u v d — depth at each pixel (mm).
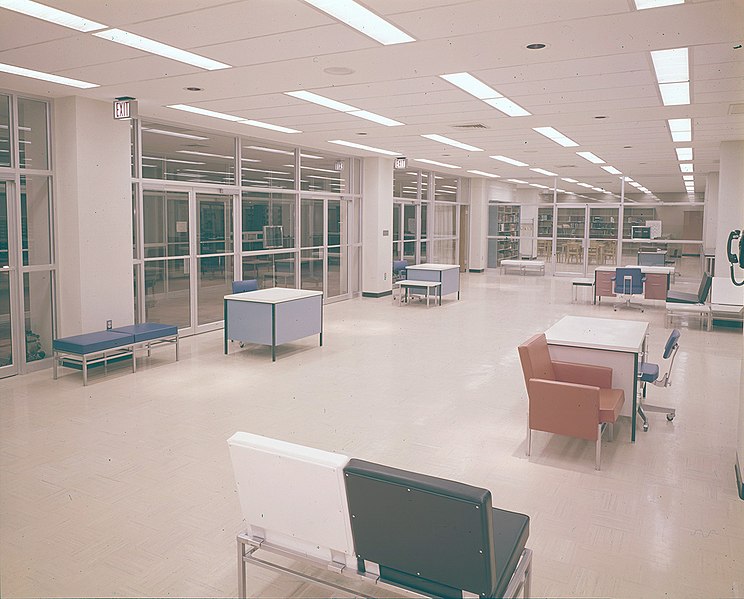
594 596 3129
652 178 18891
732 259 4430
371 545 2582
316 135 10477
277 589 3166
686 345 9469
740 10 4172
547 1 4059
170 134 9242
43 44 5168
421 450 5102
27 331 7574
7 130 7160
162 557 3439
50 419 5785
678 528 3852
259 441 2773
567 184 22266
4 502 4090
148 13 4348
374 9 4227
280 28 4660
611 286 13523
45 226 7707
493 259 22109
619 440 5406
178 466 4695
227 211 10508
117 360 7918
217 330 10461
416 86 6570
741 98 7035
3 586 3150
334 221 13562
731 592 3174
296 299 8523
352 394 6688
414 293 13695
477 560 2332
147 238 8969
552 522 3914
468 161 14633
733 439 5457
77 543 3580
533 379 4902
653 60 5473
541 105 7555
